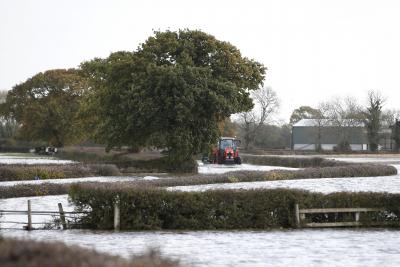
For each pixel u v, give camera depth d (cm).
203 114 12606
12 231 5019
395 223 5422
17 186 7750
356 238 4706
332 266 3525
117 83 12925
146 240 4491
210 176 9481
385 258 3812
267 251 4041
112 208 5147
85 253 1703
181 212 5219
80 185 5278
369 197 5466
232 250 4066
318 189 8344
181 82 12069
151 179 8969
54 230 5091
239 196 5288
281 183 9425
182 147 12450
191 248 4131
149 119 12512
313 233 4991
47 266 1555
